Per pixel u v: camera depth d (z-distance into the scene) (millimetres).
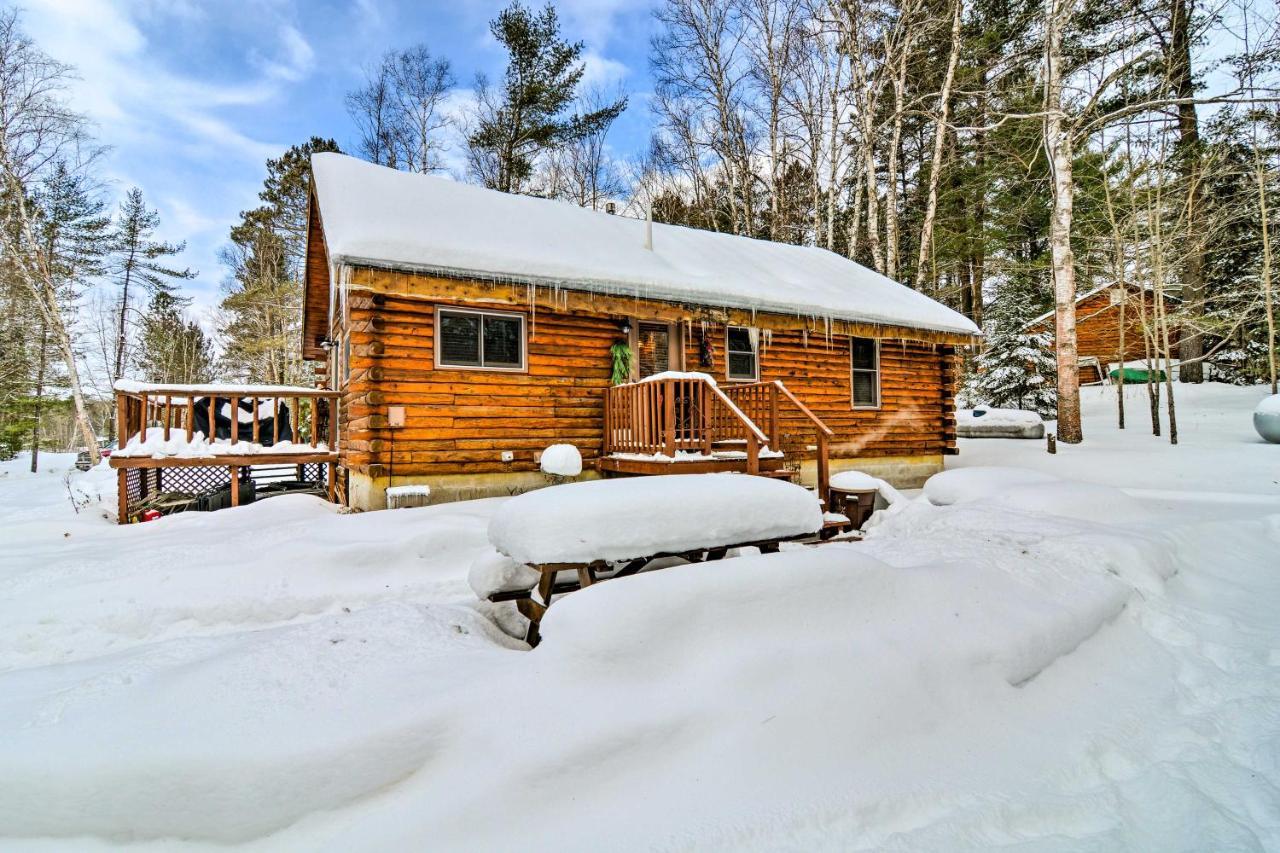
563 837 1911
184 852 1912
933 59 18125
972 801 2246
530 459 7898
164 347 36000
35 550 5559
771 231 20969
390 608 3381
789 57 19719
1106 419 16031
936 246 20844
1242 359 18234
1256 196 14258
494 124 24469
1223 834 2098
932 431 11602
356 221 6809
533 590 4250
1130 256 14742
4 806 1916
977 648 3115
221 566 4707
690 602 2764
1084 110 11836
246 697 2316
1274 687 3211
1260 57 11883
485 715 2273
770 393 8023
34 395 27016
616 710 2316
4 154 18031
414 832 1900
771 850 1936
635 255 8945
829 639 2850
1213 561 5176
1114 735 2791
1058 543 4844
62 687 2621
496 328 7785
